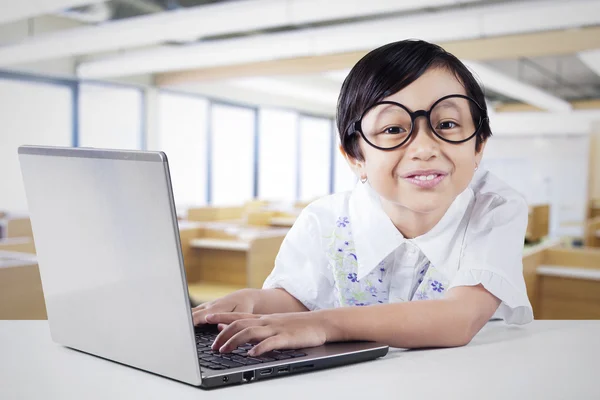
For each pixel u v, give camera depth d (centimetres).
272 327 74
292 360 67
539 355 75
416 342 79
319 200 116
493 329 94
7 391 59
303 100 1107
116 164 60
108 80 755
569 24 368
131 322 65
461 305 83
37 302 241
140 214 60
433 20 409
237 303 98
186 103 910
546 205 508
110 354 70
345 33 450
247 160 1017
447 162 84
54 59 688
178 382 62
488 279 86
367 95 85
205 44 544
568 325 98
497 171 1201
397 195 87
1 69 660
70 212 69
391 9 364
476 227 94
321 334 75
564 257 358
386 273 103
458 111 85
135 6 505
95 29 467
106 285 67
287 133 1106
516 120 1100
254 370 63
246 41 513
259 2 391
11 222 414
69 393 59
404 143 84
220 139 962
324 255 110
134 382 62
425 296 99
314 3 373
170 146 896
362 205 103
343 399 56
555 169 1161
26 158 73
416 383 62
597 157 1222
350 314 79
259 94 1001
